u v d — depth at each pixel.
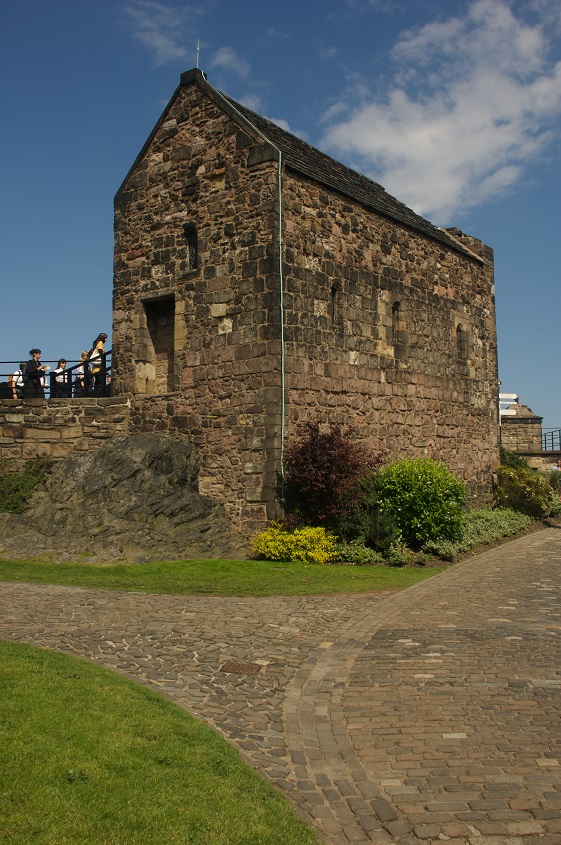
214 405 17.89
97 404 19.66
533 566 16.47
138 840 4.73
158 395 18.95
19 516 16.70
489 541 19.61
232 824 5.19
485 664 9.16
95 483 16.81
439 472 18.16
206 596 12.53
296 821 5.47
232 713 7.54
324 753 6.76
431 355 22.70
